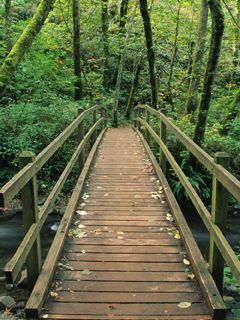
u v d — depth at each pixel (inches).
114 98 689.6
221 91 665.0
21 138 403.5
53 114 442.9
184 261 165.3
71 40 694.5
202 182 385.4
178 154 397.7
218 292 132.8
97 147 411.2
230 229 343.3
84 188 272.8
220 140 414.6
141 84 819.4
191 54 705.0
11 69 277.4
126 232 195.9
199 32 518.6
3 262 271.4
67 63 655.8
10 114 428.8
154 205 236.8
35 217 139.1
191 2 622.8
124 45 672.4
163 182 269.9
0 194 97.9
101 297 138.1
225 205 138.5
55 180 426.6
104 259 167.3
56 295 138.9
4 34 518.9
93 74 730.2
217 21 299.7
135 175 307.6
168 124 258.7
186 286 145.8
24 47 287.1
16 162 397.1
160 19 721.0
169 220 211.9
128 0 775.1
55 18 740.7
